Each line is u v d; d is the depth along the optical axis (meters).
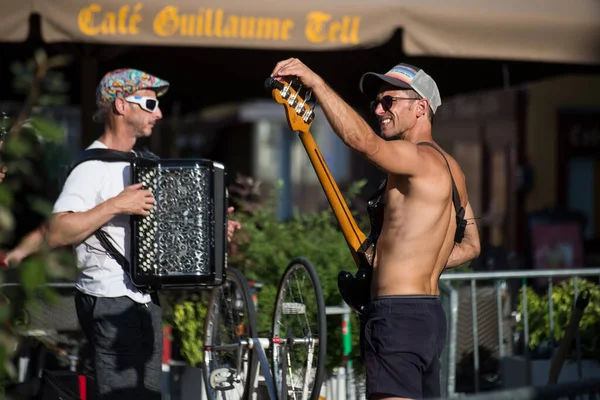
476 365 14.77
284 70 8.95
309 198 47.56
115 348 11.05
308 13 15.00
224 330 13.88
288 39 15.02
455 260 10.77
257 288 14.40
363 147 8.84
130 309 11.09
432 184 9.27
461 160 39.53
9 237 5.49
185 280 11.12
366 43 15.18
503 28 15.60
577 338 15.06
